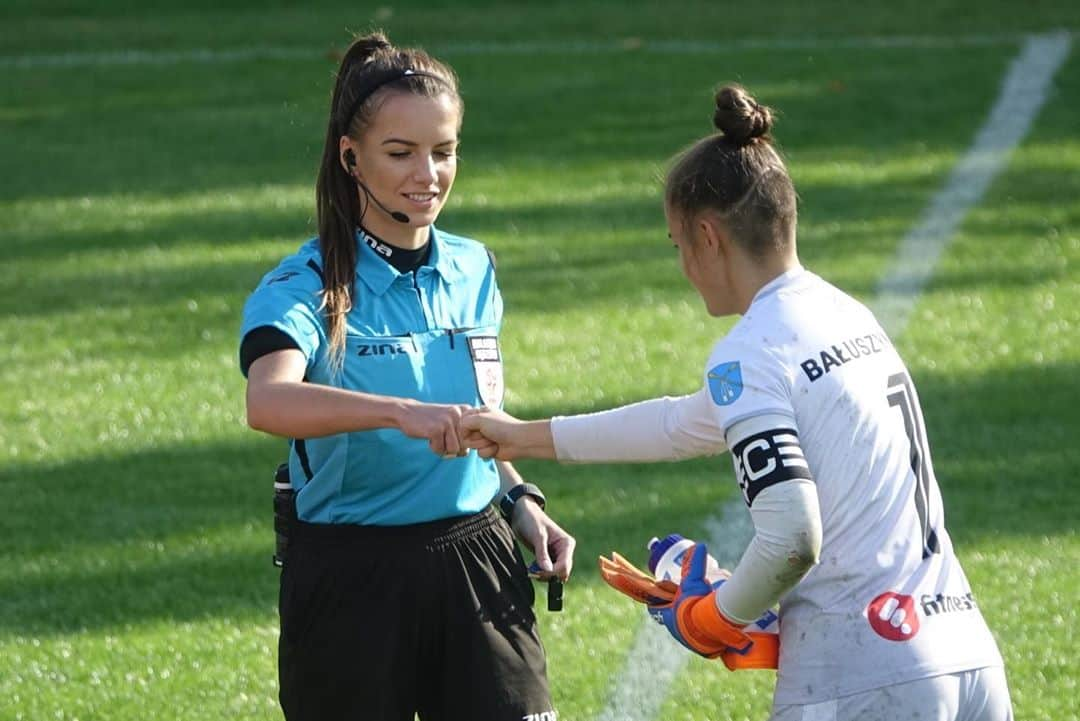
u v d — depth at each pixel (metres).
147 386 29.05
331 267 11.93
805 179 44.03
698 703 17.36
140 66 61.72
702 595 11.15
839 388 10.63
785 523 10.11
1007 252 36.69
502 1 72.31
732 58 59.75
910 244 37.53
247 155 48.47
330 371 11.80
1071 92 53.19
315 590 11.97
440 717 12.27
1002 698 10.82
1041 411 26.55
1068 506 22.58
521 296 34.03
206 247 38.72
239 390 28.84
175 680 18.05
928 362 29.25
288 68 60.62
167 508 23.42
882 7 68.06
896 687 10.44
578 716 17.09
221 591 20.61
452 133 12.07
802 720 10.62
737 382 10.53
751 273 11.02
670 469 24.55
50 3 74.00
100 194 44.19
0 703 17.42
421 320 12.20
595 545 21.70
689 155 11.13
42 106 55.75
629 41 63.22
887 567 10.60
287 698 12.27
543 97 54.75
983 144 47.44
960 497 22.97
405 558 11.93
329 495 12.02
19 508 23.45
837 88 54.38
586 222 40.22
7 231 40.56
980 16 65.44
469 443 11.45
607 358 29.88
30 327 32.72
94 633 19.34
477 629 12.05
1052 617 19.05
